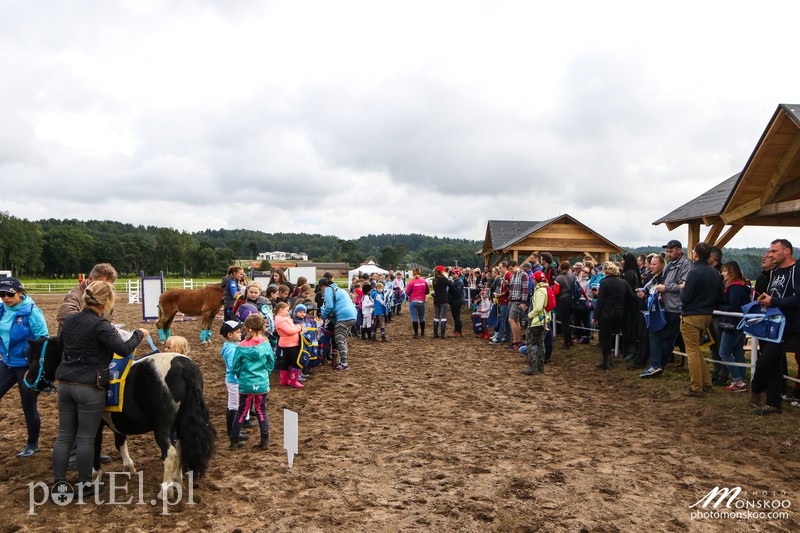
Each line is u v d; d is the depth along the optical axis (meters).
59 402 4.32
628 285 9.34
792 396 6.76
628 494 4.35
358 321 15.41
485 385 8.80
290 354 8.68
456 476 4.82
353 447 5.73
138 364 4.42
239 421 5.73
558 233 22.38
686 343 7.17
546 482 4.62
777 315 5.91
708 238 10.54
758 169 8.47
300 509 4.16
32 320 5.20
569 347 11.64
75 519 4.05
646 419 6.58
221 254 127.50
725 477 4.67
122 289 43.94
